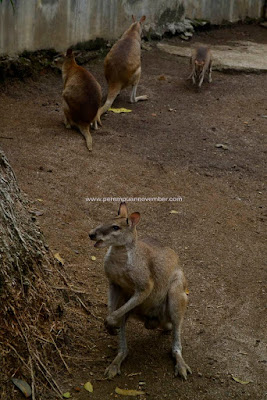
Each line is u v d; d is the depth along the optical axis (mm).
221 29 14492
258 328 4797
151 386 4035
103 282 5098
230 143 8555
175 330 4324
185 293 4465
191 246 5938
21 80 9711
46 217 5941
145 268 4113
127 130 8625
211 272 5531
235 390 4078
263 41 14008
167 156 7902
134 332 4645
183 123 9086
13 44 9609
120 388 3977
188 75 11125
